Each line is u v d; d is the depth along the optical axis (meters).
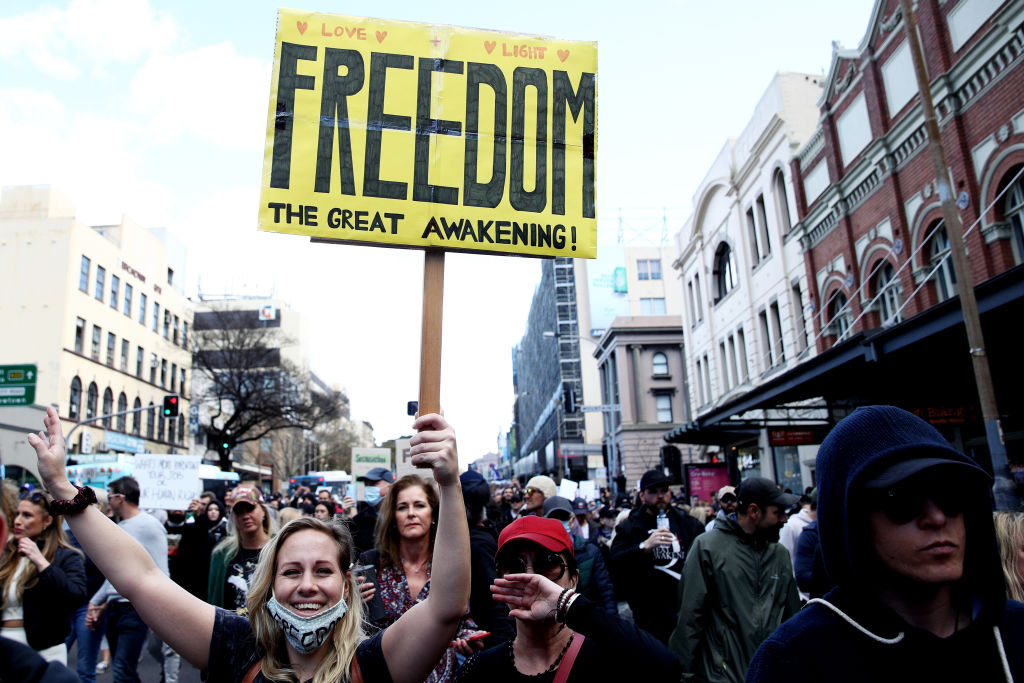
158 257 49.75
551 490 7.61
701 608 4.79
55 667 1.71
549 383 83.75
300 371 55.47
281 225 3.44
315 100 3.58
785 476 23.56
